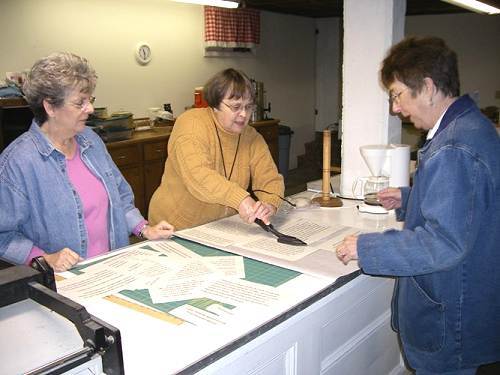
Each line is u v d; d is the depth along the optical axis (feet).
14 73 11.77
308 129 24.20
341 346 4.73
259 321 3.36
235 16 18.02
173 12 16.21
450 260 3.39
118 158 12.70
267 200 5.99
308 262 4.44
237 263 4.45
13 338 2.38
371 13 6.57
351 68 6.92
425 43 3.70
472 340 3.91
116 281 4.05
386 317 5.51
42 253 4.46
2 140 10.22
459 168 3.37
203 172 5.43
